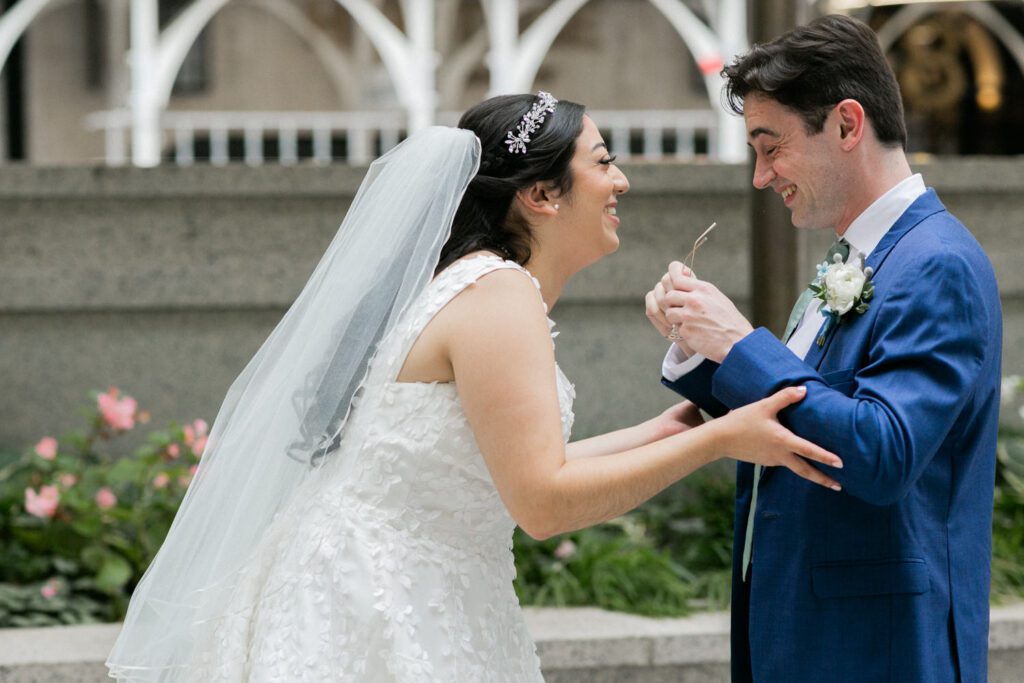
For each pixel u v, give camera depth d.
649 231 5.95
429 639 2.44
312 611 2.45
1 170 5.71
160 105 8.62
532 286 2.47
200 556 2.64
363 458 2.50
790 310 4.45
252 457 2.62
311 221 5.88
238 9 11.09
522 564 4.75
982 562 2.43
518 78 8.72
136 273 5.81
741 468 2.66
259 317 5.93
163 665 2.66
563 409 2.57
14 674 3.94
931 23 11.34
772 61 2.38
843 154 2.38
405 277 2.52
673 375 2.62
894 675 2.30
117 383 5.88
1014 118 11.68
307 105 11.23
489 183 2.58
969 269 2.26
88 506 4.68
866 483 2.17
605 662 4.16
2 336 5.84
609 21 11.21
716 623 4.34
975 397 2.34
